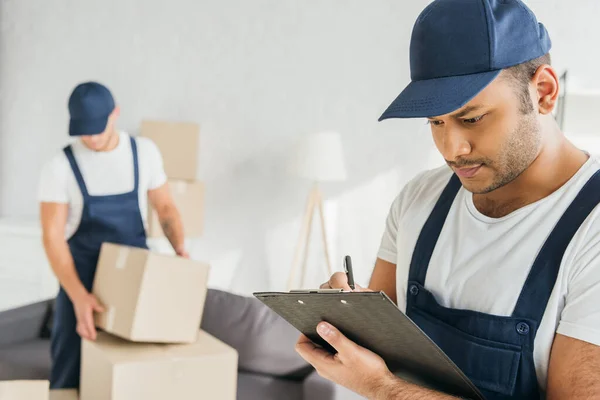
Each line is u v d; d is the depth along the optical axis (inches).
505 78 39.6
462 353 44.9
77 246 123.5
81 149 119.9
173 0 197.2
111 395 108.3
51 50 206.5
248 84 195.2
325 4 188.2
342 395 120.3
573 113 167.2
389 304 37.5
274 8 191.6
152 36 199.5
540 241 42.6
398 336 40.9
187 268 117.9
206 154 199.3
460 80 39.8
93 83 117.7
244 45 194.4
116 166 121.3
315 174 176.6
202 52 197.0
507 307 43.1
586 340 39.2
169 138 184.5
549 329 41.6
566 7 171.2
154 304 114.7
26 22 207.6
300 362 135.1
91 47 203.6
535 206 43.2
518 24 39.9
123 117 203.5
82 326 117.9
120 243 124.2
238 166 197.8
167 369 112.1
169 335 117.4
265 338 136.2
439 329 46.4
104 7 201.5
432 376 44.3
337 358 46.0
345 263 46.6
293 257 196.5
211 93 197.5
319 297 40.8
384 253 54.6
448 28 40.6
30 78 208.7
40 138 209.5
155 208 130.6
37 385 83.9
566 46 171.9
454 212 48.3
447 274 46.9
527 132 40.8
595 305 39.2
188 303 118.9
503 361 43.1
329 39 188.9
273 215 196.9
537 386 43.0
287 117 193.6
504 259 43.8
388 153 187.3
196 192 183.6
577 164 43.1
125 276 115.5
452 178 49.9
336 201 192.2
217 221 200.5
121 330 114.8
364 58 187.0
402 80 185.0
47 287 182.9
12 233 184.5
